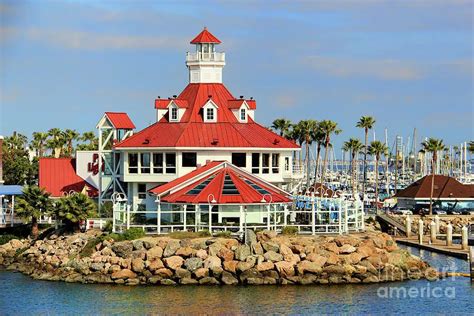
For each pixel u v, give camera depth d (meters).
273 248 160.12
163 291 154.00
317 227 175.62
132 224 176.38
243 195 175.88
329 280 159.25
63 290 156.75
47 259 172.88
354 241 164.62
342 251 162.62
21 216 191.25
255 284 157.25
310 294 152.00
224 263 158.75
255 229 170.50
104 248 164.88
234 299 147.88
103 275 161.62
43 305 146.00
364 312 140.88
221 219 176.00
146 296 150.50
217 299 147.88
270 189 186.12
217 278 158.25
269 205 173.25
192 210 177.88
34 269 174.38
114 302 147.00
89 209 184.62
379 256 164.62
